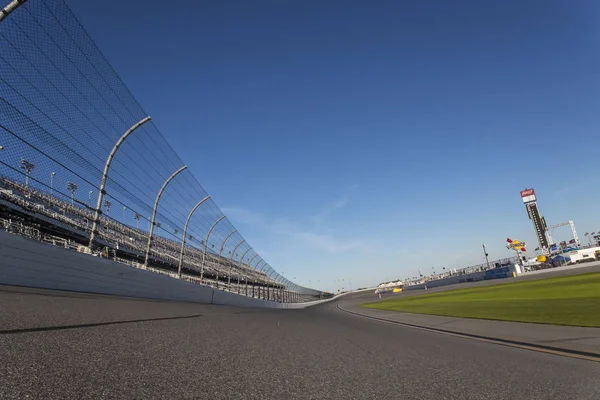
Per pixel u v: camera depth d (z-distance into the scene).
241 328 6.57
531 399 2.87
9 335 3.11
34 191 9.13
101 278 10.23
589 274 31.78
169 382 2.53
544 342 6.33
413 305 24.20
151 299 12.18
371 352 4.99
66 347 3.03
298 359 3.98
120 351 3.20
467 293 30.80
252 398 2.43
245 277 29.83
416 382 3.25
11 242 7.39
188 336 4.59
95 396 2.07
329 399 2.58
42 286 8.12
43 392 2.02
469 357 4.90
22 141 7.79
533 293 20.42
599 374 3.85
